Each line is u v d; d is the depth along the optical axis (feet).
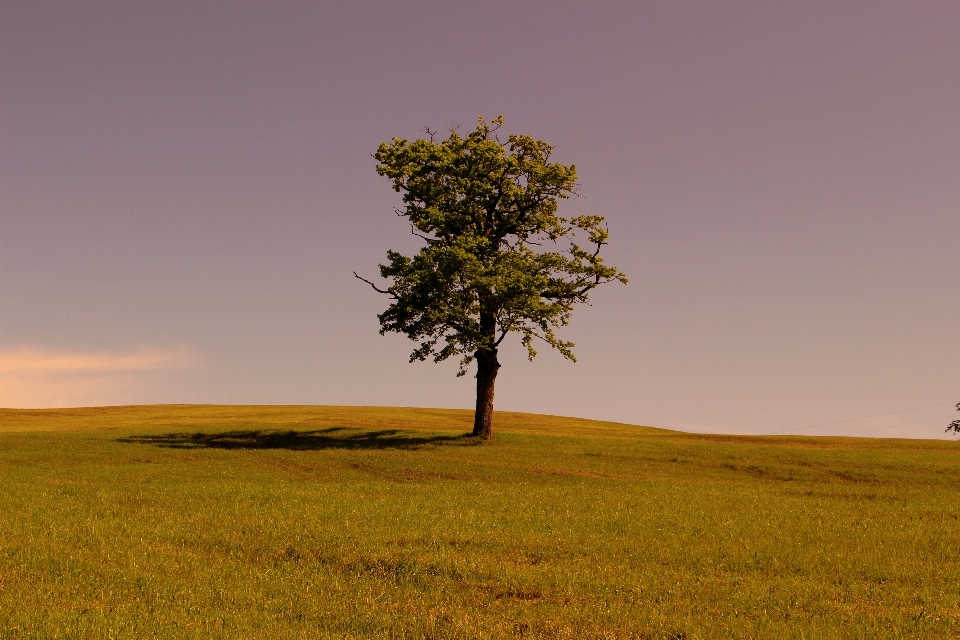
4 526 84.33
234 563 71.56
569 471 149.07
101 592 60.44
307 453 165.68
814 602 62.49
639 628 55.77
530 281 178.40
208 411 293.84
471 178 187.52
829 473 154.10
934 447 201.26
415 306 178.29
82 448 172.96
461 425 243.81
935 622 57.52
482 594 63.82
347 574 69.31
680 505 109.19
